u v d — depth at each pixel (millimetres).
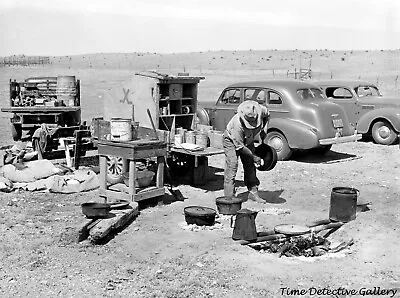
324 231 7766
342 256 6914
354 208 8367
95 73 44969
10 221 8000
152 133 9742
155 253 6902
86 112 22594
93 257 6727
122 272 6238
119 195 8945
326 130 13531
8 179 10211
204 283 5945
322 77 41906
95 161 11781
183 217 8586
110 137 9242
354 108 17562
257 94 14430
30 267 6293
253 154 9516
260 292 5746
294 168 12898
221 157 14414
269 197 10102
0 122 19203
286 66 56219
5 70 46594
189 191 10453
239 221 7281
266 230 7812
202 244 7219
